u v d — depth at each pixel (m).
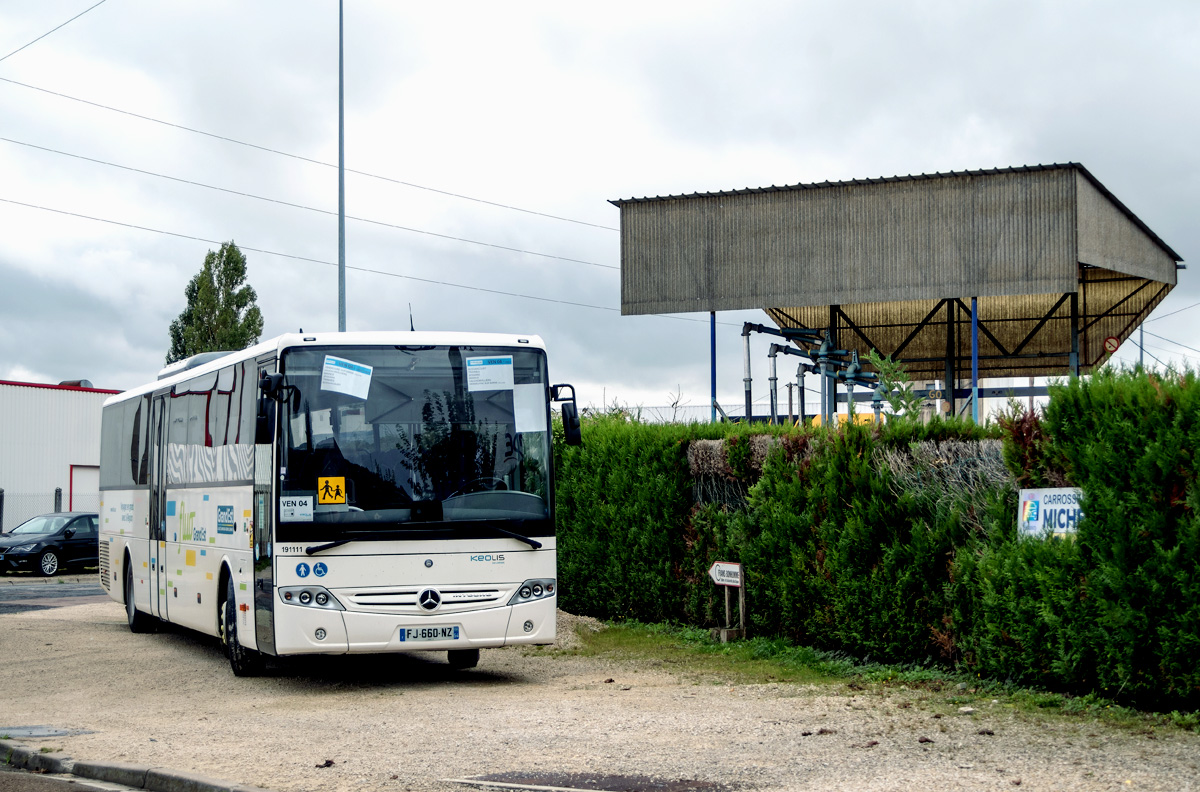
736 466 14.70
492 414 12.05
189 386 15.44
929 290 31.45
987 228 30.97
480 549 11.73
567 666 13.56
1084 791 6.47
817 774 7.16
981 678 10.74
